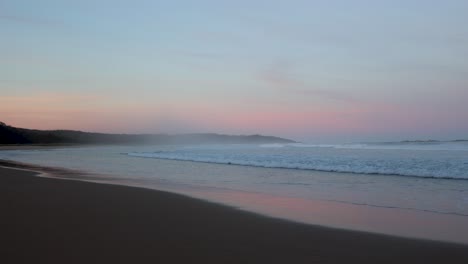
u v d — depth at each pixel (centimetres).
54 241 719
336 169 2369
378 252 694
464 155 3212
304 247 717
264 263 620
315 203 1231
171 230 830
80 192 1388
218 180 1931
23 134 11806
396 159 2838
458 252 698
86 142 13712
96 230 814
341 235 812
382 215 1041
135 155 4709
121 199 1238
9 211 1011
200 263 613
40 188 1490
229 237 780
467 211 1110
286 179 1952
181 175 2189
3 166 2861
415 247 728
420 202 1262
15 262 598
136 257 635
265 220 953
